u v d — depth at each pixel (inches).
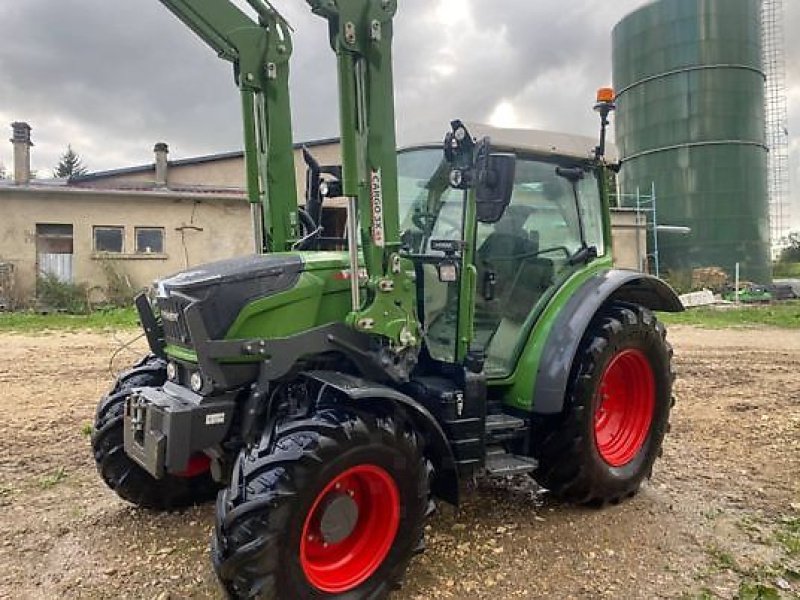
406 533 119.8
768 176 1000.2
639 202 993.5
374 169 123.8
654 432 171.2
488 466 143.3
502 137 153.4
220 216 691.4
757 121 962.1
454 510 158.4
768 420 233.3
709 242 946.1
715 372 326.0
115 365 334.3
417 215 151.2
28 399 260.5
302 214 165.2
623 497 163.2
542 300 161.9
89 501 161.6
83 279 649.6
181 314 122.9
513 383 154.9
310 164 169.5
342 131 122.0
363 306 126.1
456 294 138.4
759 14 973.2
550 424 157.1
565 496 159.8
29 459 189.6
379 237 124.6
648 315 170.6
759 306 748.0
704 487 173.3
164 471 120.1
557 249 166.2
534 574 129.6
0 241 630.5
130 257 661.3
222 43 150.4
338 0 118.3
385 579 118.6
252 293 122.0
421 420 122.7
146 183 777.6
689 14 938.1
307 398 123.2
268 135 155.9
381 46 122.9
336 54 121.4
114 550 137.3
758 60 964.6
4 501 160.6
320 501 113.4
